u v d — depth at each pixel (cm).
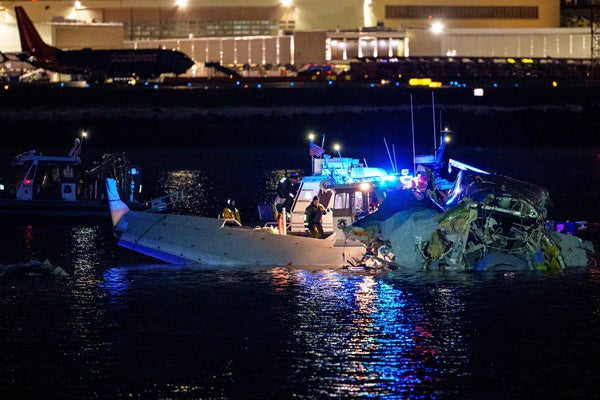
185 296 9375
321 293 9388
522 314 8569
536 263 10300
